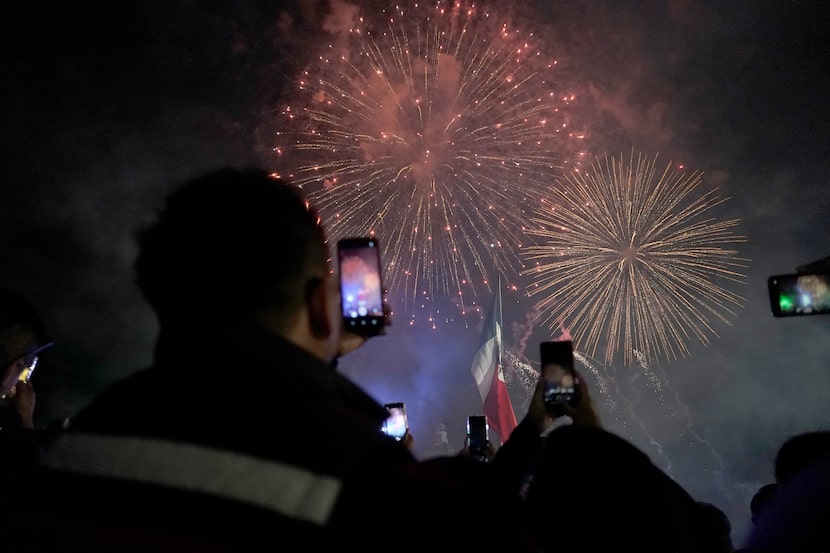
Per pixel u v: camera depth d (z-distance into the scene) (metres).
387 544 0.95
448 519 0.99
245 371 1.04
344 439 0.99
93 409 1.09
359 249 1.66
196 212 1.18
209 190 1.20
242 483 0.95
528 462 2.00
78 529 0.98
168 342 1.13
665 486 1.81
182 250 1.15
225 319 1.13
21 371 2.50
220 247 1.14
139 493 0.97
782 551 2.59
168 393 1.04
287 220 1.19
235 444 0.98
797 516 2.59
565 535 1.73
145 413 1.03
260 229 1.16
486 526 1.03
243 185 1.21
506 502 1.71
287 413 1.00
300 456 0.97
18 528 1.01
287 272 1.17
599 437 1.79
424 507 0.99
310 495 0.95
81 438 1.05
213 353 1.06
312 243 1.22
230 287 1.14
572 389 2.05
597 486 1.74
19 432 2.08
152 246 1.18
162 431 1.00
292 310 1.17
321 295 1.22
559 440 1.81
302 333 1.19
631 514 1.71
